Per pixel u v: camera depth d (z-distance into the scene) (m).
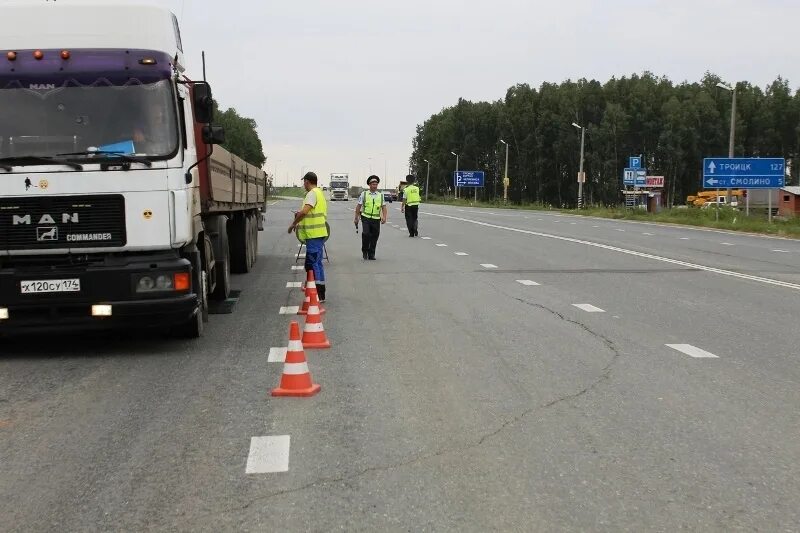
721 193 90.75
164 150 8.61
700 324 10.56
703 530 4.21
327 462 5.30
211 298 12.87
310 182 12.45
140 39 8.85
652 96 112.50
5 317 8.39
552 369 7.95
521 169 117.69
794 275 16.44
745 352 8.77
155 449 5.62
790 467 5.16
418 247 23.62
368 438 5.79
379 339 9.56
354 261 19.36
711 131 110.12
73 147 8.50
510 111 122.25
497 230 32.75
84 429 6.12
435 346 9.12
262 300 12.98
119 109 8.63
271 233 32.38
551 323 10.64
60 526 4.38
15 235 8.38
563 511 4.47
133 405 6.79
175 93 8.81
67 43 8.77
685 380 7.49
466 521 4.34
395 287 14.40
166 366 8.27
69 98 8.60
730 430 5.96
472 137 137.00
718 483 4.89
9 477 5.13
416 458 5.36
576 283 14.97
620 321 10.78
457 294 13.45
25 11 8.81
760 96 119.38
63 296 8.42
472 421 6.19
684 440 5.72
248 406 6.69
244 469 5.19
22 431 6.09
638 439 5.74
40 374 8.02
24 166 8.36
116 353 8.96
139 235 8.52
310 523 4.34
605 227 36.69
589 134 110.19
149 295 8.53
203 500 4.69
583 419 6.24
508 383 7.39
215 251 12.63
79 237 8.43
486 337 9.66
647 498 4.65
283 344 9.35
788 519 4.36
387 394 7.02
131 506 4.62
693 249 23.39
